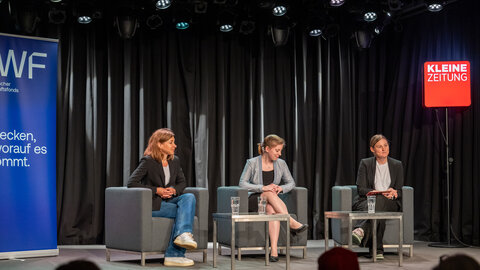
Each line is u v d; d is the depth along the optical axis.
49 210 4.67
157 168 4.46
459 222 5.85
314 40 6.59
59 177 5.61
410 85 6.30
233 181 6.24
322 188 6.52
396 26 6.13
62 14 5.25
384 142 4.89
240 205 4.63
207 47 6.16
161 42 6.01
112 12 5.78
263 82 6.39
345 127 6.61
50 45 4.70
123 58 5.86
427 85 5.69
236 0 5.47
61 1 5.22
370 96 6.65
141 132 5.85
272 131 6.46
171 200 4.46
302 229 4.58
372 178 4.89
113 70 5.80
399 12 6.13
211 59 6.20
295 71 6.49
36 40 4.64
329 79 6.58
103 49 5.81
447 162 5.70
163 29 6.01
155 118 5.97
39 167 4.62
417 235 6.21
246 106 6.37
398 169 4.91
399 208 4.86
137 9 5.37
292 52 6.52
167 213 4.37
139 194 4.26
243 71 6.36
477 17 5.74
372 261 4.55
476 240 5.69
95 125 5.74
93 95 5.74
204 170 6.05
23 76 4.56
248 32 5.93
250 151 6.31
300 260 4.65
